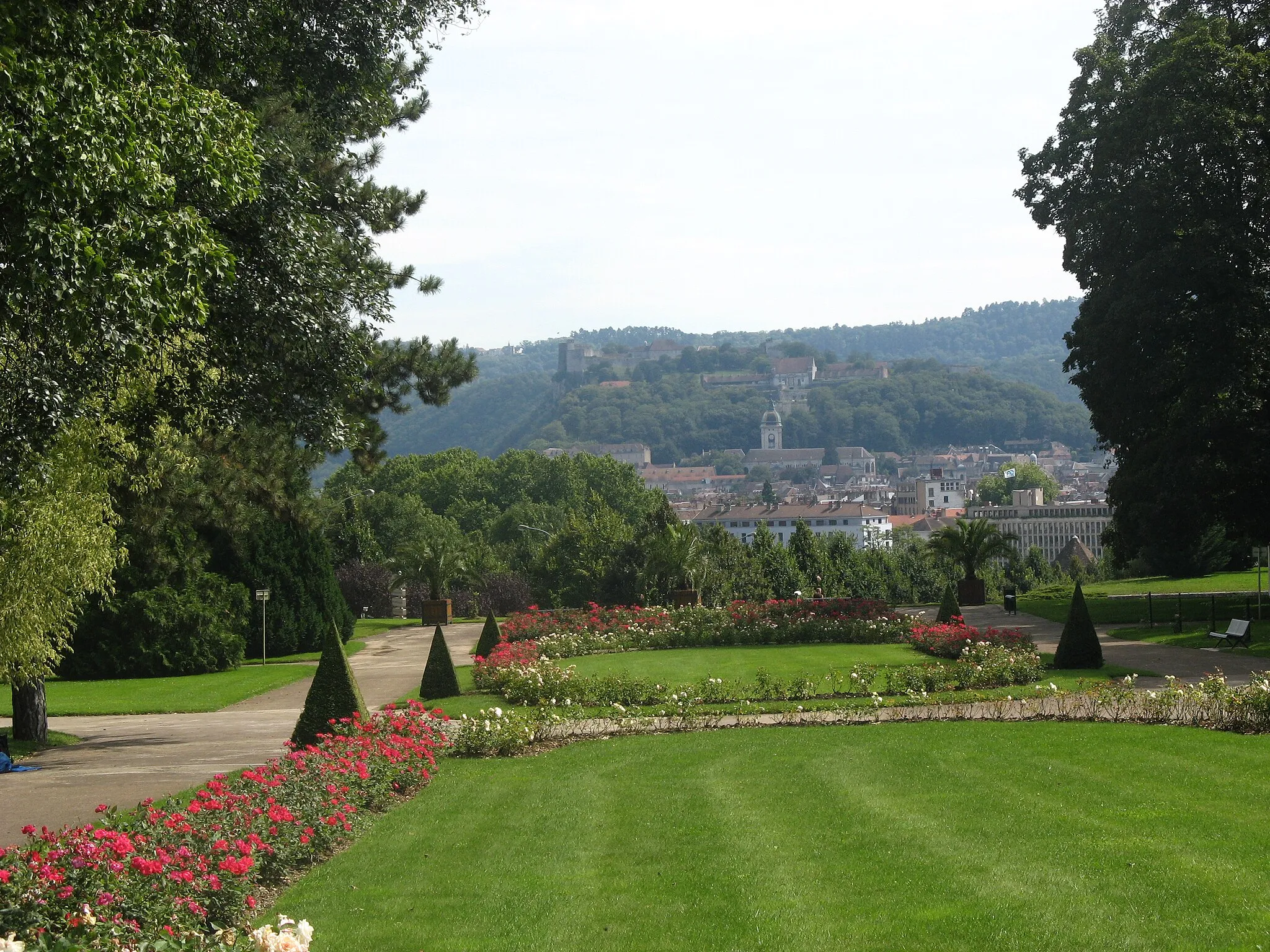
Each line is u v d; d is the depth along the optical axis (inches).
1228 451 1366.9
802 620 1427.2
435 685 1035.9
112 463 797.2
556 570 2257.6
